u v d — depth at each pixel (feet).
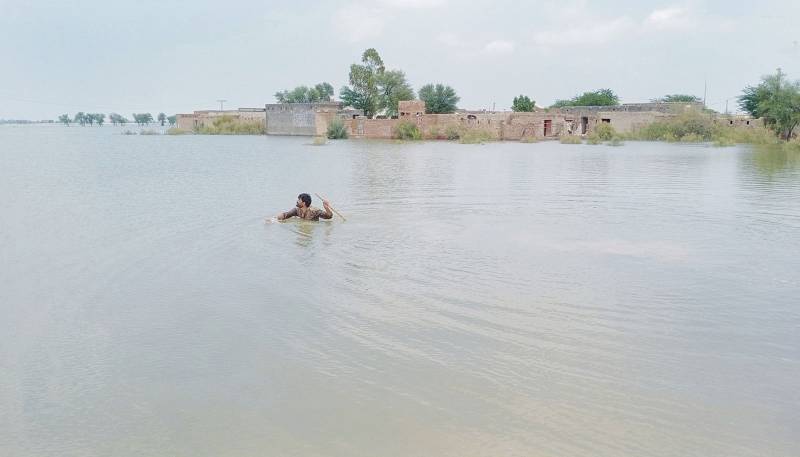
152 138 317.42
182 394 24.49
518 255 46.11
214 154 165.78
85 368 26.84
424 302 34.83
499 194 78.69
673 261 44.24
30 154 174.09
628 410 23.02
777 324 31.63
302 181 94.48
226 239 51.55
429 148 196.65
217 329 30.96
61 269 42.42
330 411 23.07
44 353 28.37
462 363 26.91
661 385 24.94
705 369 26.37
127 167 123.44
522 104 349.82
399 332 30.45
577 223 59.16
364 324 31.53
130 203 71.56
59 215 63.57
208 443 21.16
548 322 31.76
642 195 78.07
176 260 44.60
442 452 20.47
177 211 65.67
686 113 269.85
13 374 26.27
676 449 20.59
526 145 221.66
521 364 26.84
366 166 122.83
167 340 29.68
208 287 37.96
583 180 95.91
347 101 346.13
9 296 36.63
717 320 32.14
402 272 41.19
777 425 22.03
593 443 20.94
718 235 53.42
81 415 23.02
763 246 49.21
